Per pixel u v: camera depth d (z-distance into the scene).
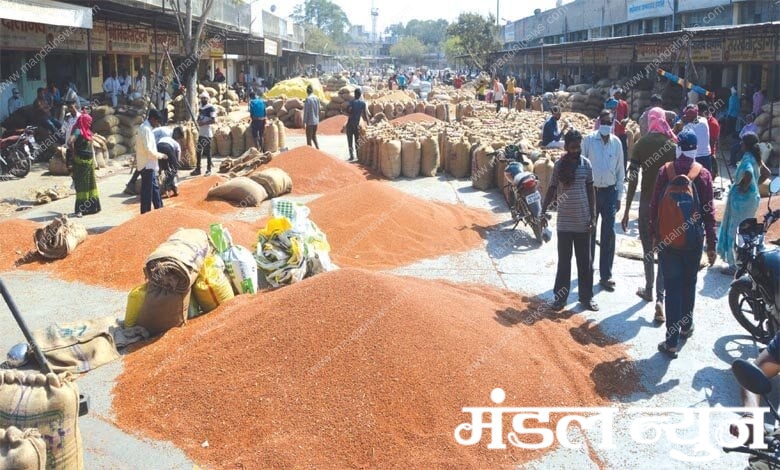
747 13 24.41
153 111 11.23
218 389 5.25
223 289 6.96
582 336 6.70
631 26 34.78
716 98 24.00
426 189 13.87
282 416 4.95
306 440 4.76
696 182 6.40
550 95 29.73
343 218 10.21
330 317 5.62
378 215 10.27
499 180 13.26
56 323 7.20
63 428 4.27
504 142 14.14
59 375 4.39
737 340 6.75
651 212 6.58
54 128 18.25
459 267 9.02
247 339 5.66
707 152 10.69
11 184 15.29
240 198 12.53
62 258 9.20
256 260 7.68
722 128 21.12
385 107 28.25
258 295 6.92
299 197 13.57
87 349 6.06
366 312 5.62
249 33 37.19
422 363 5.26
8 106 19.66
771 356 3.68
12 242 9.77
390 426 4.86
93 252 9.06
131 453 4.79
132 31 27.41
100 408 5.34
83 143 12.09
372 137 16.22
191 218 9.52
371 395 5.03
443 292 6.71
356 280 5.98
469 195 13.31
